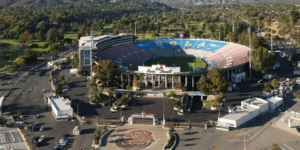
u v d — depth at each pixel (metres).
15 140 137.88
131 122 154.25
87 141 135.62
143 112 156.38
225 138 135.12
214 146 128.00
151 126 150.88
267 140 131.88
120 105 180.25
